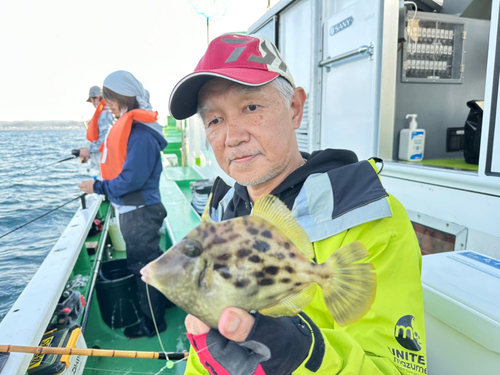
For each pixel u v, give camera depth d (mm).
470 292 1118
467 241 1559
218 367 536
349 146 2547
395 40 2158
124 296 2604
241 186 1080
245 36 937
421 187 1823
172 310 2818
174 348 2301
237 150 867
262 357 512
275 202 563
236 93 843
